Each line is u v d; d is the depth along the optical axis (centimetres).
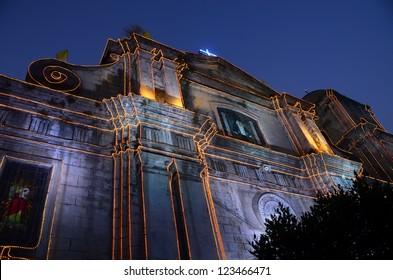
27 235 995
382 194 1035
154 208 1137
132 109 1375
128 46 1828
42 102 1304
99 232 1084
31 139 1188
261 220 1487
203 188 1330
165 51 1919
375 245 945
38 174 1135
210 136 1623
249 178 1636
